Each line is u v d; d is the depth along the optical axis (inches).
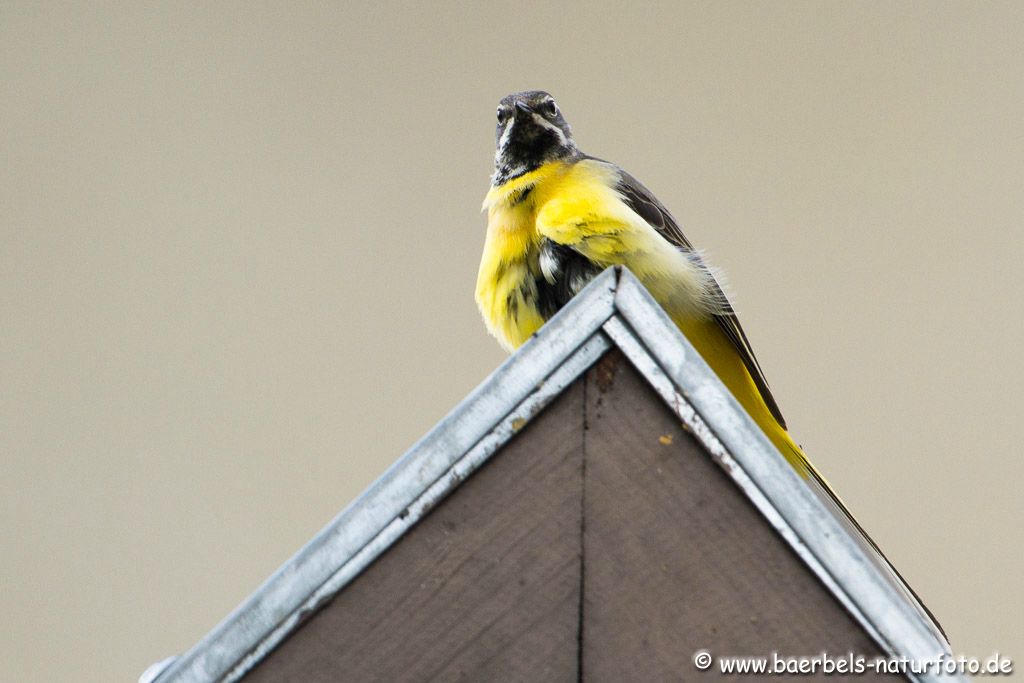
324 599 193.0
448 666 192.2
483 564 192.5
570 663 190.4
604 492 191.2
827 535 184.5
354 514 193.3
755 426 187.5
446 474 192.4
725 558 188.2
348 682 193.0
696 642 187.9
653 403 190.4
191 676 193.9
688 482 189.2
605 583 190.5
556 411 192.4
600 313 190.5
